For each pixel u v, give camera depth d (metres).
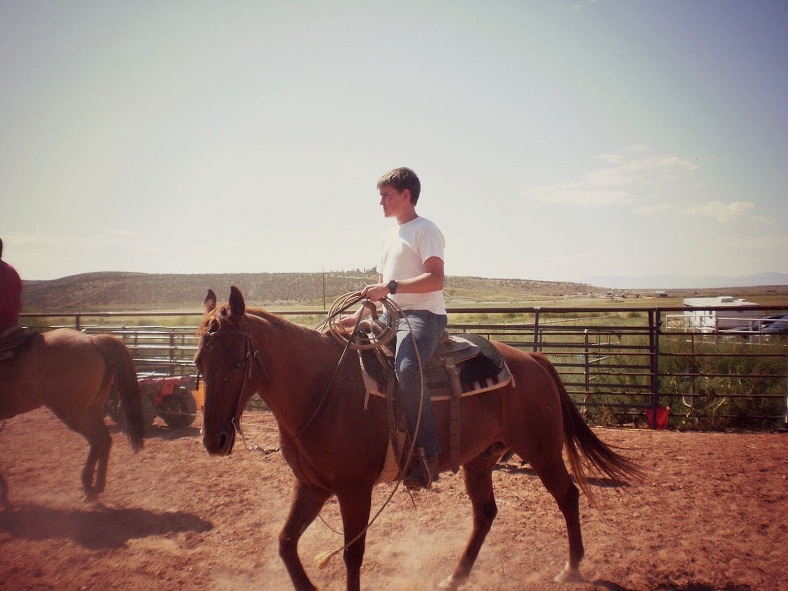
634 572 3.98
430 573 4.04
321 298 99.44
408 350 3.40
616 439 8.03
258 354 3.13
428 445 3.34
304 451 3.27
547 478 4.03
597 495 5.62
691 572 3.96
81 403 5.60
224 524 4.93
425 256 3.53
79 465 6.79
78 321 11.56
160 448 7.62
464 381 3.62
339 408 3.27
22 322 18.28
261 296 103.25
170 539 4.60
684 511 5.16
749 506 5.27
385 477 3.42
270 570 4.04
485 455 4.06
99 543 4.50
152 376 9.03
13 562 4.12
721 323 18.06
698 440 7.96
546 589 3.78
